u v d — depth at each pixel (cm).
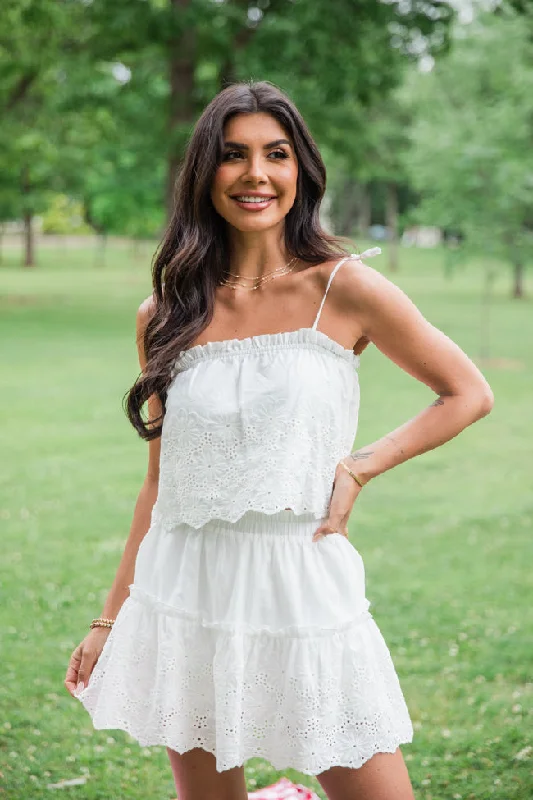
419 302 2806
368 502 799
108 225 4306
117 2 1955
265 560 225
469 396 229
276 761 224
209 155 231
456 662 478
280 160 233
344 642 225
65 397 1284
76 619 539
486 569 628
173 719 227
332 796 232
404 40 2008
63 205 6112
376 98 2233
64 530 712
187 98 2097
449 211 1605
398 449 230
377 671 229
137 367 1562
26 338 1911
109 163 3656
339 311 232
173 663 227
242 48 2033
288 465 221
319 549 228
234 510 222
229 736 220
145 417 255
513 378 1459
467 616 543
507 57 2053
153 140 2277
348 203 6088
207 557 228
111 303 2727
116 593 256
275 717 223
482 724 411
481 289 3400
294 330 232
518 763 377
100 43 2209
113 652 237
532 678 457
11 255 5628
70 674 260
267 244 238
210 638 226
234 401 225
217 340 238
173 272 239
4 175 3269
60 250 6275
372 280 230
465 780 365
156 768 382
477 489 841
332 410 227
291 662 221
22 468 904
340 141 2381
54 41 2152
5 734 405
